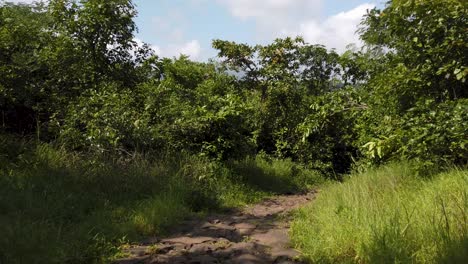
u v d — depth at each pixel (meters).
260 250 5.03
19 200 5.70
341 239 4.50
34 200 5.79
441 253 3.82
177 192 7.33
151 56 11.86
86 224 5.39
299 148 13.31
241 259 4.68
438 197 4.98
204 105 10.20
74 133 8.61
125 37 10.98
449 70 6.59
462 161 6.26
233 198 8.53
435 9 6.60
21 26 10.23
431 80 6.98
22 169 7.20
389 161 7.58
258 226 6.28
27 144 8.16
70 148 8.58
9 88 9.52
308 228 5.36
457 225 4.23
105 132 8.40
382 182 6.73
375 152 7.16
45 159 7.62
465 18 6.57
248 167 10.50
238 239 5.57
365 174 7.57
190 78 14.76
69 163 7.71
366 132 8.93
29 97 9.79
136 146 8.70
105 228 5.45
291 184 11.14
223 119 9.65
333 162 13.47
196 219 6.70
